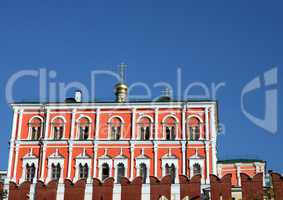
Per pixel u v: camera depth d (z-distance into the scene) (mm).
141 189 56781
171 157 70938
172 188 56875
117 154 71812
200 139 71625
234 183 87000
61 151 72438
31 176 71625
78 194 57750
